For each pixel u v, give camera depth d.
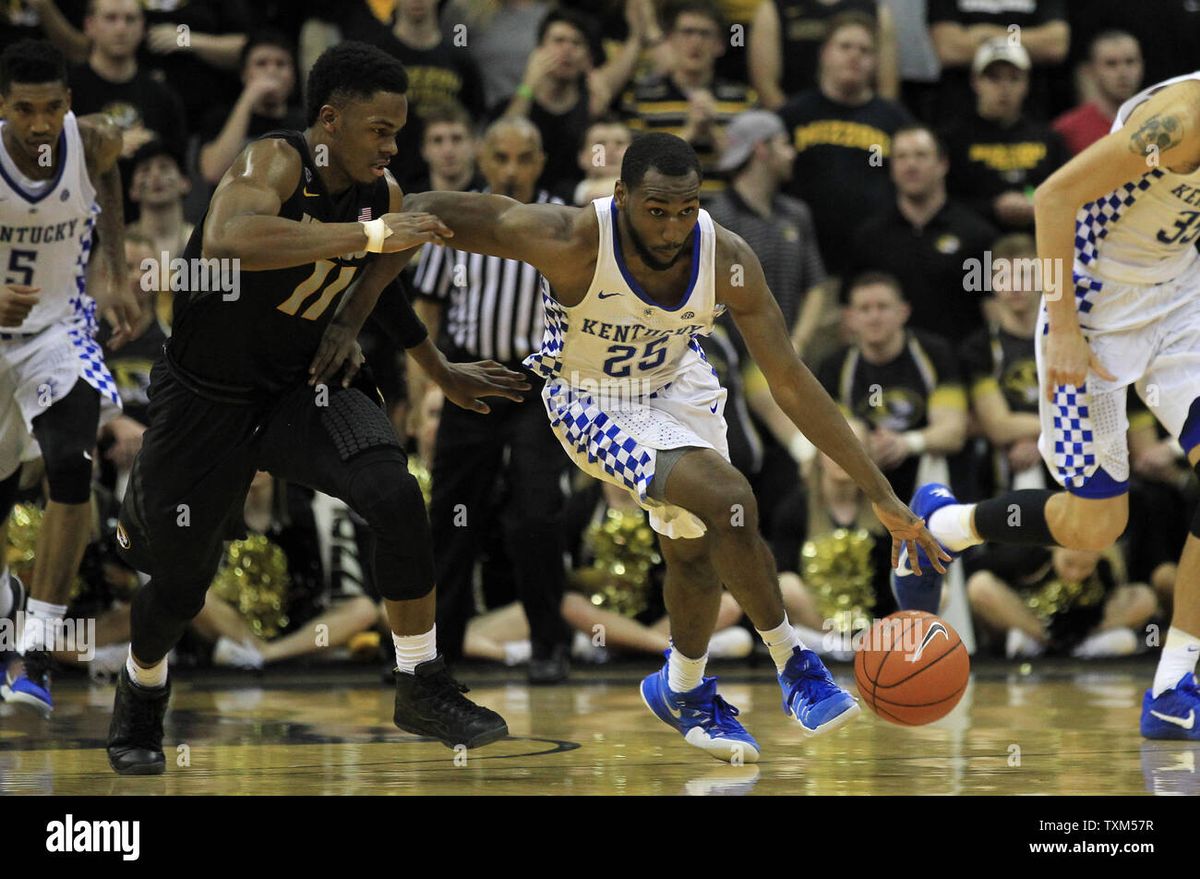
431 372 3.45
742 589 3.13
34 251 4.29
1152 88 3.81
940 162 6.86
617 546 6.27
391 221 2.78
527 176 5.71
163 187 6.47
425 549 3.00
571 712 4.62
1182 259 3.94
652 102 7.12
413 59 7.01
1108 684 5.56
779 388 3.25
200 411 3.07
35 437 4.35
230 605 6.09
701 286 3.13
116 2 6.70
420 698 3.10
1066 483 4.01
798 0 7.52
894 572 4.53
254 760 3.52
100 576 5.86
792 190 7.11
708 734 3.43
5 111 4.06
